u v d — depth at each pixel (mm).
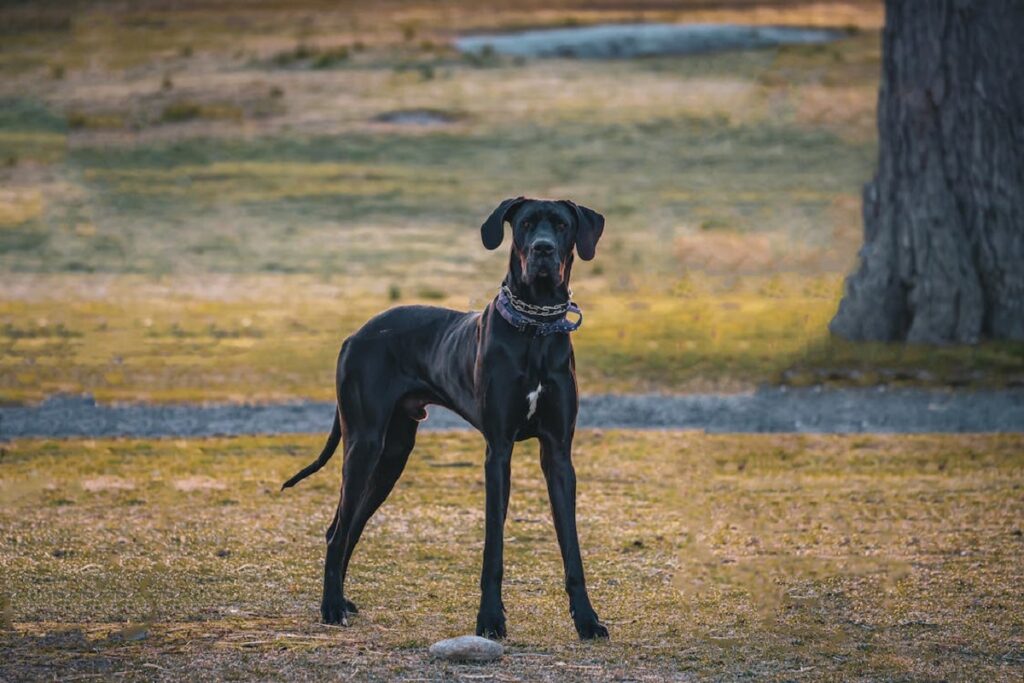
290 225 26625
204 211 27531
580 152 32156
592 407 14531
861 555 8812
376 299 21109
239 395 15203
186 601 7695
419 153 32125
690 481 11203
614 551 8984
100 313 19828
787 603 7719
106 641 6785
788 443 12773
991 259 17234
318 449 12562
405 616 7453
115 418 13891
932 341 17312
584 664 6461
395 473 7719
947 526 9586
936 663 6551
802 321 19062
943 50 17219
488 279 22875
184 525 9648
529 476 11453
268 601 7742
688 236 25844
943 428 13422
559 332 6953
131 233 25766
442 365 7328
